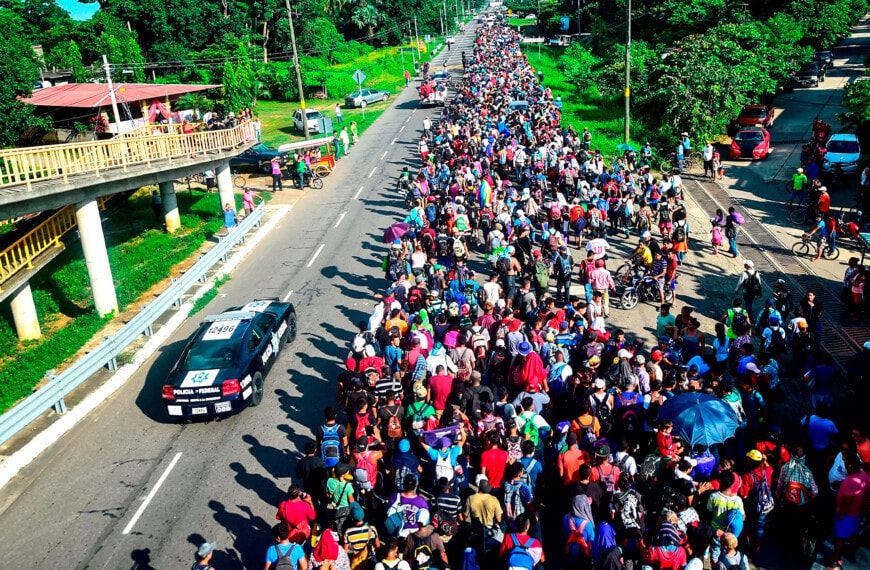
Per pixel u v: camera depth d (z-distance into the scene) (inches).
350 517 378.3
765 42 1760.6
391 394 466.6
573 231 995.3
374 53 3782.0
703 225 1021.8
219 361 579.2
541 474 427.5
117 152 826.2
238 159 1453.0
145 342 721.0
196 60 2427.4
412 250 786.2
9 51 973.8
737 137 1386.6
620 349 508.4
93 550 437.4
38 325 759.7
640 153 1300.4
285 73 2469.2
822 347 667.4
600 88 1959.9
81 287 884.6
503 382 537.3
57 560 430.0
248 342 605.9
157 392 636.7
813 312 607.2
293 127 1961.1
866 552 397.1
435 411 476.1
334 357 685.9
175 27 2541.8
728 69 1428.4
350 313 789.2
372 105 2331.4
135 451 545.0
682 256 840.3
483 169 1090.7
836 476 397.7
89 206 761.0
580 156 1128.2
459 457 448.1
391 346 544.7
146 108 1636.3
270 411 594.2
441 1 5152.6
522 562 334.3
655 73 1534.2
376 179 1384.1
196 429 573.3
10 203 660.1
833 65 2263.8
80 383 605.3
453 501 383.2
